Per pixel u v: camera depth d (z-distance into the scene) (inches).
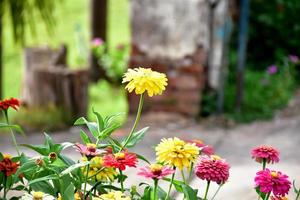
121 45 285.4
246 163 125.6
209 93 196.7
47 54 210.8
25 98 205.5
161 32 190.5
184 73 189.6
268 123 182.4
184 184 61.7
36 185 62.7
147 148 143.7
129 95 192.5
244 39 193.3
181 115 189.8
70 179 61.4
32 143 162.9
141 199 63.1
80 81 198.7
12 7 205.5
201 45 188.9
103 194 62.7
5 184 61.8
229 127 179.0
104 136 64.2
